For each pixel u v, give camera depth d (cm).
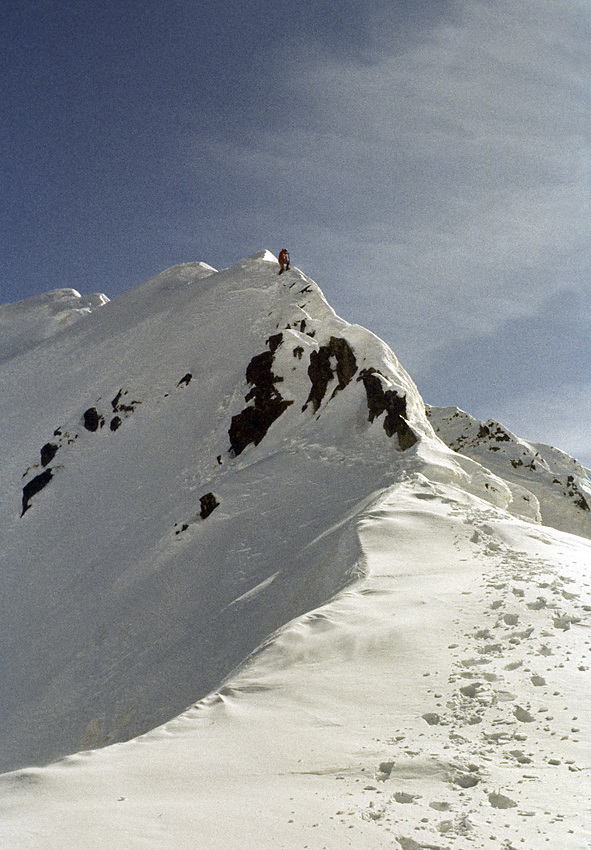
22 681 3158
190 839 610
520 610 1266
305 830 626
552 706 893
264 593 2355
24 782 749
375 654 1130
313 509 2916
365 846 597
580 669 1005
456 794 695
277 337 4428
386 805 673
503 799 678
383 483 2708
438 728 862
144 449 4634
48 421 5709
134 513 4047
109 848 591
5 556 4400
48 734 2639
